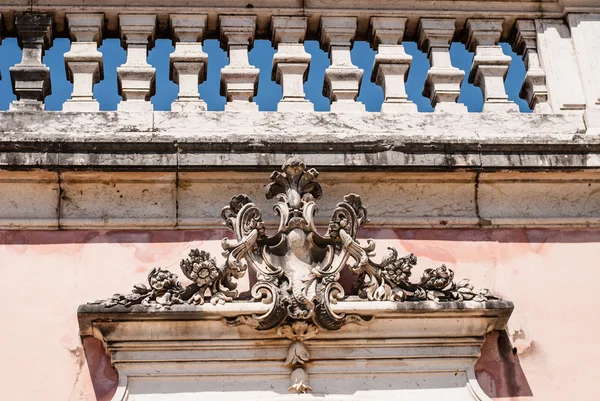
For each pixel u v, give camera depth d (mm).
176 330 10945
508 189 12086
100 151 11625
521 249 11898
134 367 10891
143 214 11727
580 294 11695
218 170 11680
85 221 11641
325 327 10953
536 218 12039
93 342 11094
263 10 12898
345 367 10992
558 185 12141
